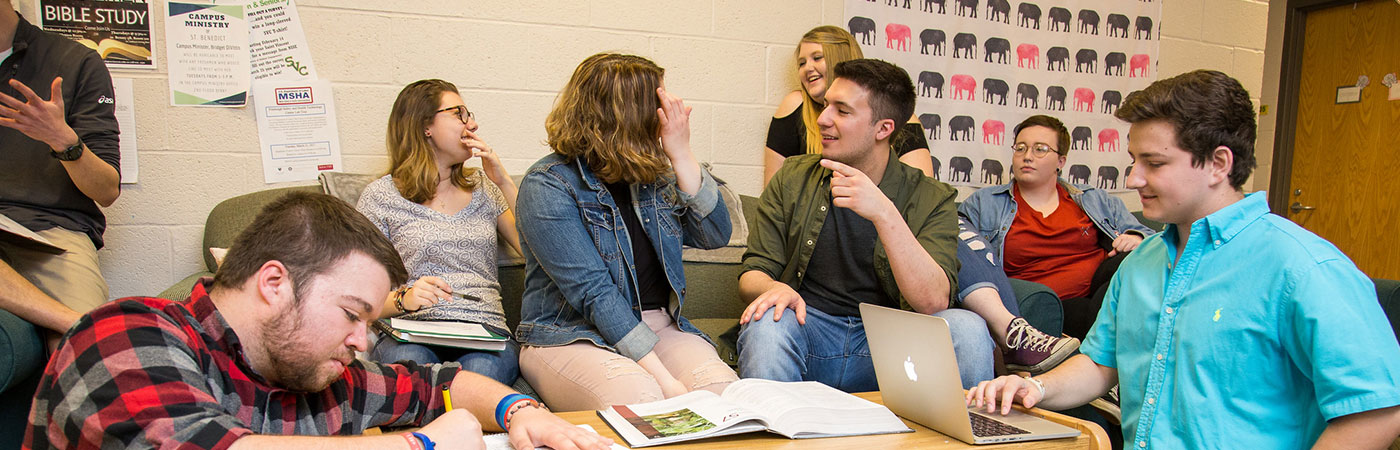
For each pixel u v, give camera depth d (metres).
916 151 2.85
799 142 2.90
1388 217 4.40
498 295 2.18
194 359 0.94
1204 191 1.28
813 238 2.07
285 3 2.48
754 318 1.84
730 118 2.97
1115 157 3.61
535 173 1.79
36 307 1.56
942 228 2.01
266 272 0.95
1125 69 3.59
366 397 1.18
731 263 2.53
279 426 1.05
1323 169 4.71
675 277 1.90
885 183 2.09
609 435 1.20
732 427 1.19
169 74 2.41
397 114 2.20
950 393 1.23
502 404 1.22
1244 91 1.26
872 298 2.03
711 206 1.88
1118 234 2.80
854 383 2.03
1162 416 1.30
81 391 0.87
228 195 2.48
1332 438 1.12
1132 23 3.58
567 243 1.75
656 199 1.88
